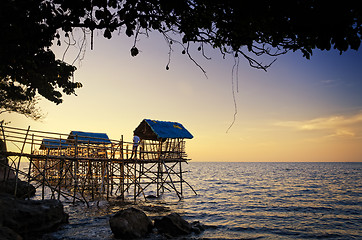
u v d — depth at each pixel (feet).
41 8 25.07
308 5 19.77
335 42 18.60
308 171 404.16
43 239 35.88
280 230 51.55
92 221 49.88
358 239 46.24
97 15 22.79
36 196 84.53
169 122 93.35
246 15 21.27
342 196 109.29
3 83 58.70
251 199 98.27
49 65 50.16
